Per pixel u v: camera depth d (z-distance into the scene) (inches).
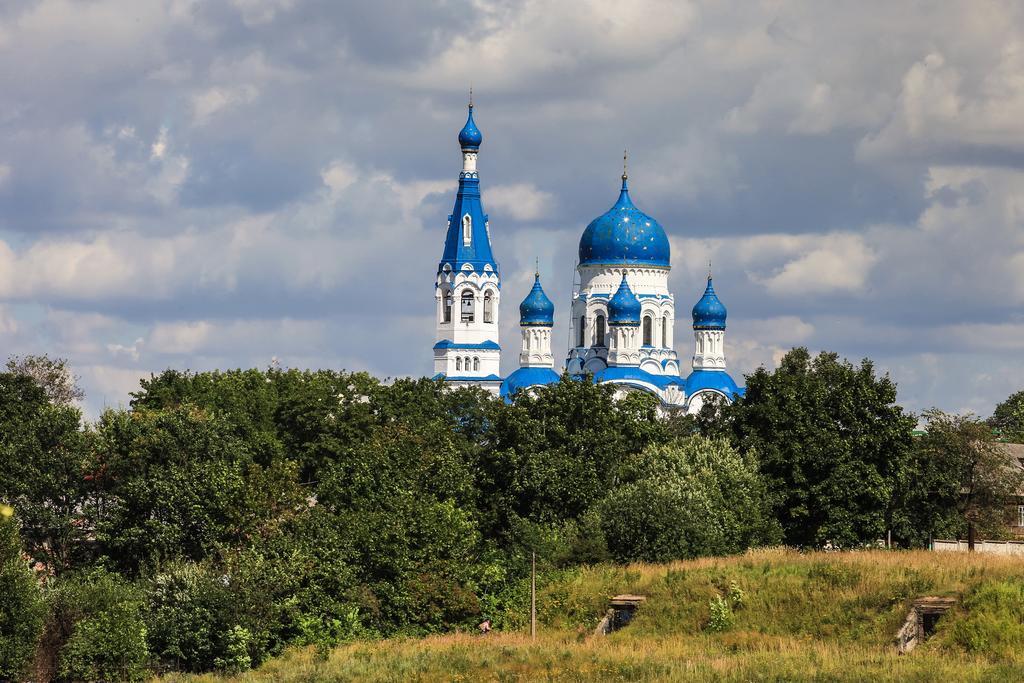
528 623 6535.4
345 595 6481.3
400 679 5502.0
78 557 6983.3
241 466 7367.1
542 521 7677.2
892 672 5147.6
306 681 5570.9
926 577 6176.2
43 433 7101.4
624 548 7234.3
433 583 6574.8
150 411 7711.6
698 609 6299.2
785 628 6063.0
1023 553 7263.8
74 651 5797.2
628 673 5359.3
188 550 6845.5
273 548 6594.5
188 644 6072.8
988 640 5590.6
